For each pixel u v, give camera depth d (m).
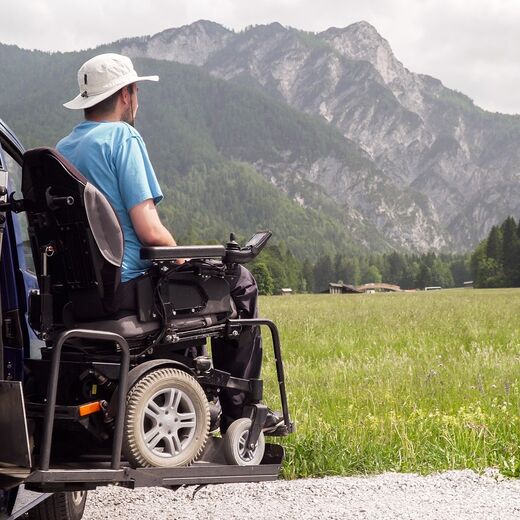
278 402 9.66
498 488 5.82
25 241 4.44
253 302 4.59
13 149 4.57
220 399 4.47
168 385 3.85
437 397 10.30
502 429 7.84
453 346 17.69
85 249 3.89
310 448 6.66
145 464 3.77
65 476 3.50
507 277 197.75
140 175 4.21
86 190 3.83
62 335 3.57
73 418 3.66
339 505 5.39
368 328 24.78
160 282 4.07
